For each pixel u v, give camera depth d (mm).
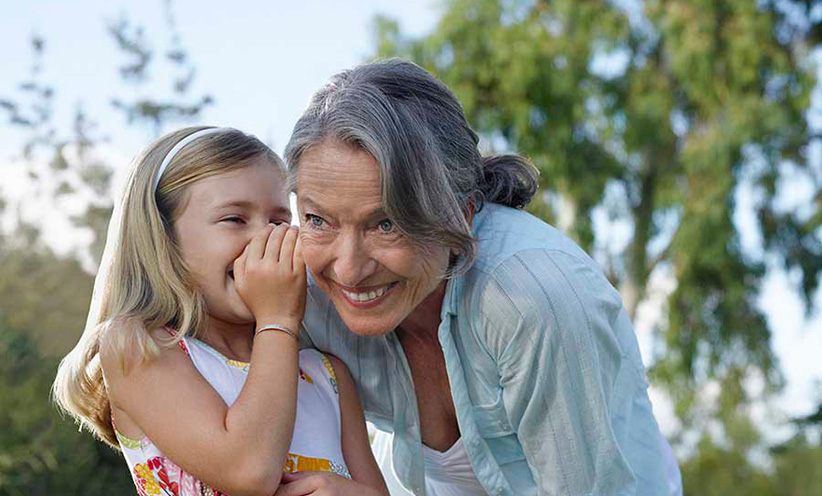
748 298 14008
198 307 2221
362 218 1914
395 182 1867
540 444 2227
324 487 2088
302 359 2387
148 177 2242
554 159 13117
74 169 11289
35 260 10227
